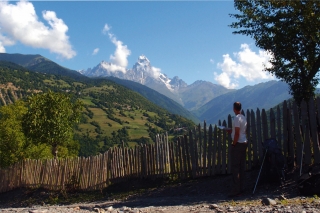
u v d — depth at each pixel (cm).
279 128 1134
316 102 1047
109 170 1698
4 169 2211
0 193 2191
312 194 837
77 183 1812
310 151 1041
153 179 1527
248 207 712
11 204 1889
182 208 822
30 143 2903
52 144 2355
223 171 1277
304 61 1278
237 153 964
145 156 1571
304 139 1053
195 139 1381
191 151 1389
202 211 739
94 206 1168
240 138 963
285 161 1084
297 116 1086
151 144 1554
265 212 638
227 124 1283
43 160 2017
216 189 1141
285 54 1257
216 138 1313
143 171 1573
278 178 1006
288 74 1298
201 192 1155
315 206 645
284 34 1236
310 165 1023
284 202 736
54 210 939
